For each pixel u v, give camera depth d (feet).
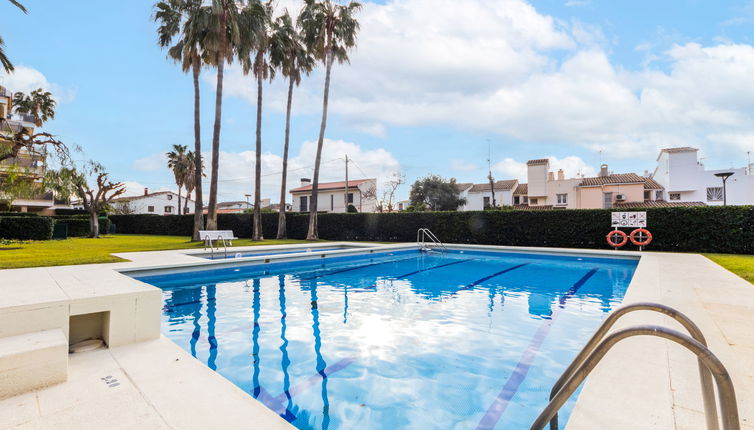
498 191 120.06
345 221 66.59
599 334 4.91
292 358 11.73
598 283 25.67
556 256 40.86
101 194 68.90
